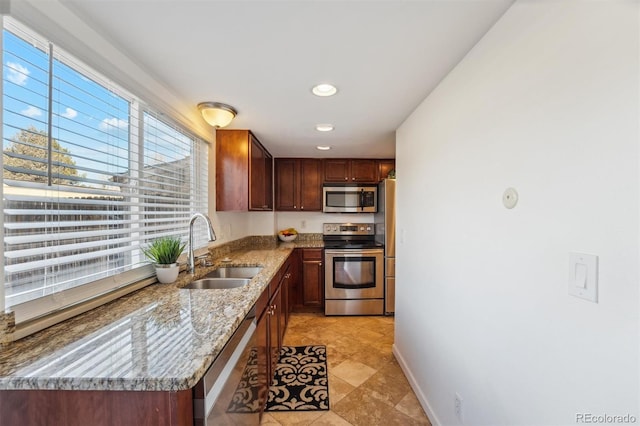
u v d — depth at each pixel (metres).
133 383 0.71
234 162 2.59
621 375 0.68
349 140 2.98
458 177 1.44
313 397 1.98
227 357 1.03
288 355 2.56
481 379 1.24
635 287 0.65
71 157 1.13
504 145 1.09
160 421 0.73
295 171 3.92
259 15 1.07
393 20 1.11
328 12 1.06
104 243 1.28
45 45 1.00
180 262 1.98
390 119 2.30
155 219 1.71
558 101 0.84
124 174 1.45
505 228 1.08
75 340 0.91
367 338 2.92
